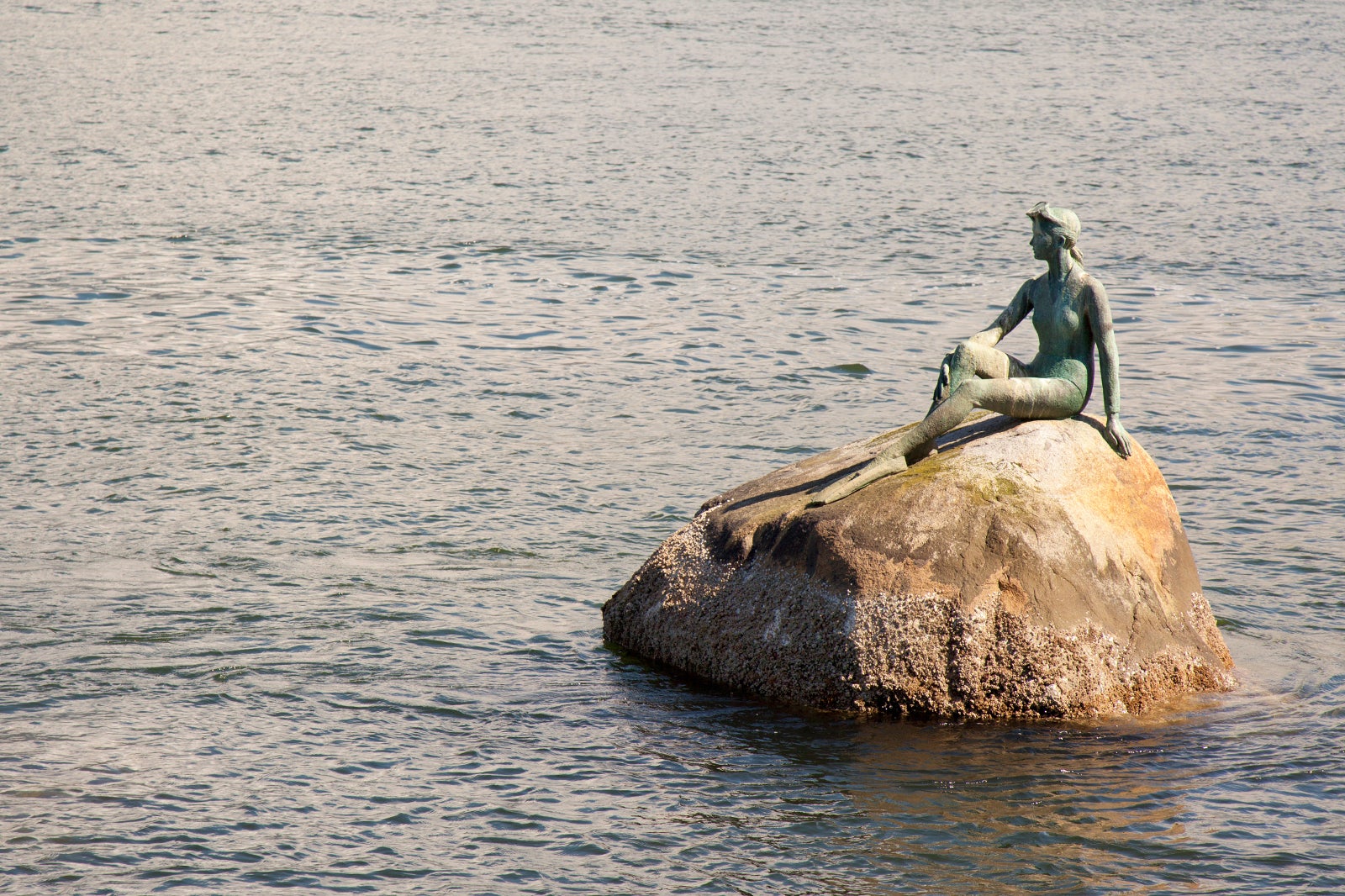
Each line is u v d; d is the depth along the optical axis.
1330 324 40.41
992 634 16.66
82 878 13.24
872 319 40.91
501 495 25.89
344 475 26.69
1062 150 69.56
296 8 122.19
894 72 95.50
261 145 66.88
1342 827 14.48
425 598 20.84
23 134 66.88
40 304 39.62
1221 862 13.79
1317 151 69.62
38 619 19.55
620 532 24.12
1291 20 127.81
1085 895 13.29
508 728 16.69
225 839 14.03
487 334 38.28
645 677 18.19
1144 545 17.89
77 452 27.48
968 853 13.98
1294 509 25.48
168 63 91.62
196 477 26.22
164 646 18.77
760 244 50.50
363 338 37.34
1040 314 18.31
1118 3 139.50
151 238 48.75
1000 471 17.33
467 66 94.44
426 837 14.20
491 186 59.69
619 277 45.34
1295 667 18.62
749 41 109.75
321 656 18.61
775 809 14.80
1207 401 32.88
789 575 17.44
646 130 73.12
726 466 27.97
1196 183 61.84
